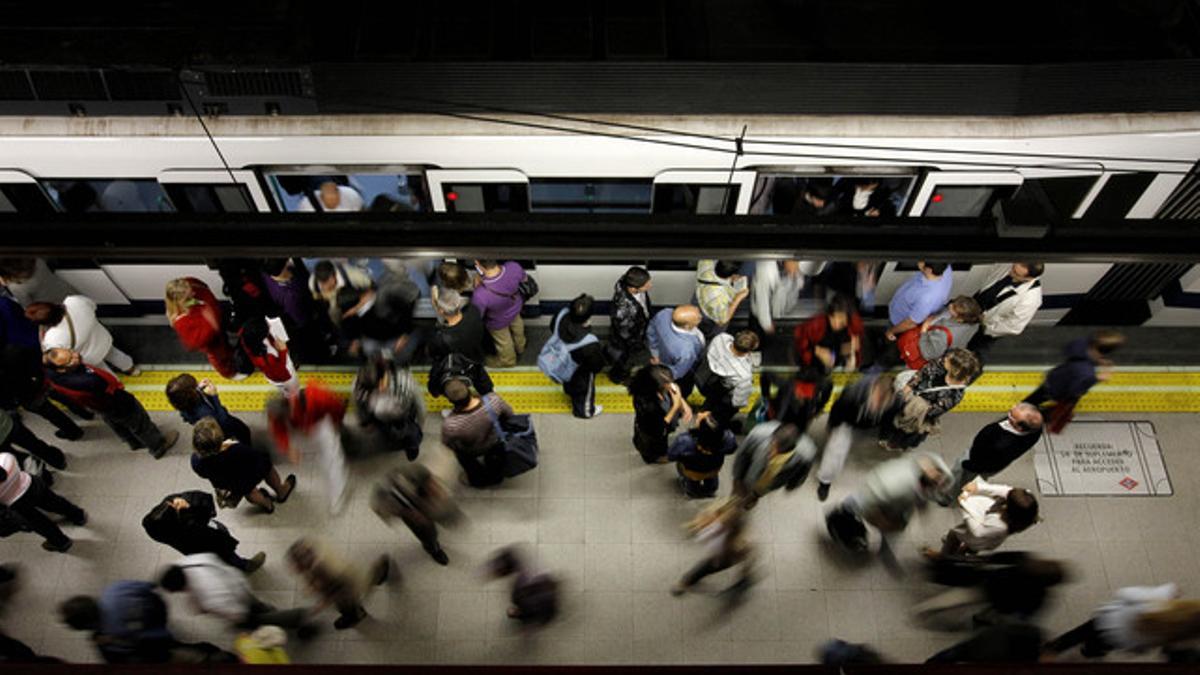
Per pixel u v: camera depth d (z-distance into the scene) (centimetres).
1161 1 742
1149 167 774
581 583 798
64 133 753
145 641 639
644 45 721
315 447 874
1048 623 784
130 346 960
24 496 748
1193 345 966
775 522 826
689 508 841
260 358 782
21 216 352
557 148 761
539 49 718
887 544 805
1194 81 729
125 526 830
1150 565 819
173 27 731
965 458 773
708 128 748
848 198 820
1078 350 769
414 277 904
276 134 749
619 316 815
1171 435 895
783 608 785
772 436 702
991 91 730
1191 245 356
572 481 859
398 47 723
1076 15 748
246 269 827
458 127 751
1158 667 272
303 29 729
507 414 787
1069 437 890
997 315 838
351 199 823
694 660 764
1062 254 356
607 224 360
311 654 759
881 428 852
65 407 905
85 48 726
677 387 782
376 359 773
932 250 359
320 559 677
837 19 743
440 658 761
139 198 816
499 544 818
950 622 769
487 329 870
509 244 356
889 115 749
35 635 770
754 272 823
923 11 748
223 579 677
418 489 712
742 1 754
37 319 781
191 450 880
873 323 948
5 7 743
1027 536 834
